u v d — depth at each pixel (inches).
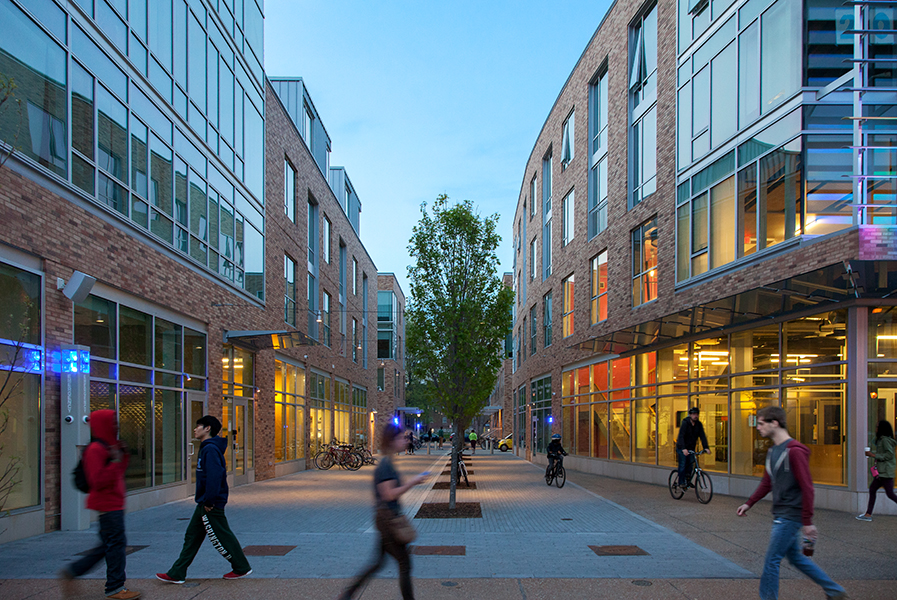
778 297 461.4
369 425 1748.3
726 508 482.0
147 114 515.8
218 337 653.9
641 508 490.0
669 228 658.8
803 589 248.2
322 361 1150.3
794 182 478.0
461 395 518.6
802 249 459.8
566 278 1047.6
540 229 1253.1
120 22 475.2
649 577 270.2
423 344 540.7
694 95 620.4
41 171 374.0
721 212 570.6
